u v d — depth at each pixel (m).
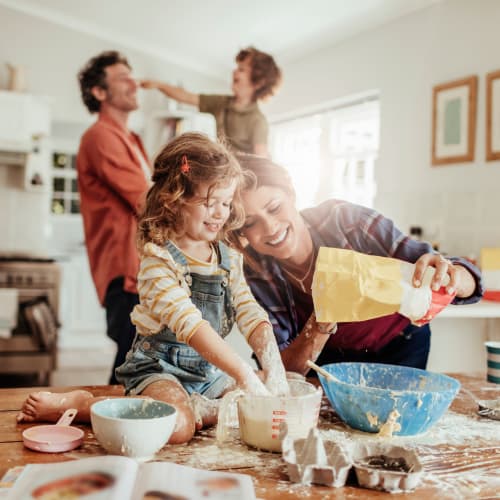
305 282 1.51
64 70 4.75
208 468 0.87
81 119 4.80
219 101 3.69
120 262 2.50
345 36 3.81
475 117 2.84
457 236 2.93
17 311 3.90
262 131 3.63
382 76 3.50
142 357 1.16
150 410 0.97
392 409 1.00
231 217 1.29
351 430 1.06
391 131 3.41
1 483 0.76
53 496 0.71
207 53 4.84
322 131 4.17
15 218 4.74
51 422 1.05
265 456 0.93
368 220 1.51
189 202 1.12
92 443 0.95
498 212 2.70
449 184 2.98
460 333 2.36
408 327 1.61
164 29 4.54
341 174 4.01
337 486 0.81
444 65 3.05
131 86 2.79
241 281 1.28
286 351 1.38
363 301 1.16
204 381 1.17
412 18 3.27
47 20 4.68
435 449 0.98
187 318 1.07
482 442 1.01
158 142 4.79
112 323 2.50
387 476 0.80
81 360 4.52
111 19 4.56
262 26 4.04
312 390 1.04
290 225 1.41
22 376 4.16
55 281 4.06
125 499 0.72
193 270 1.18
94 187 2.61
